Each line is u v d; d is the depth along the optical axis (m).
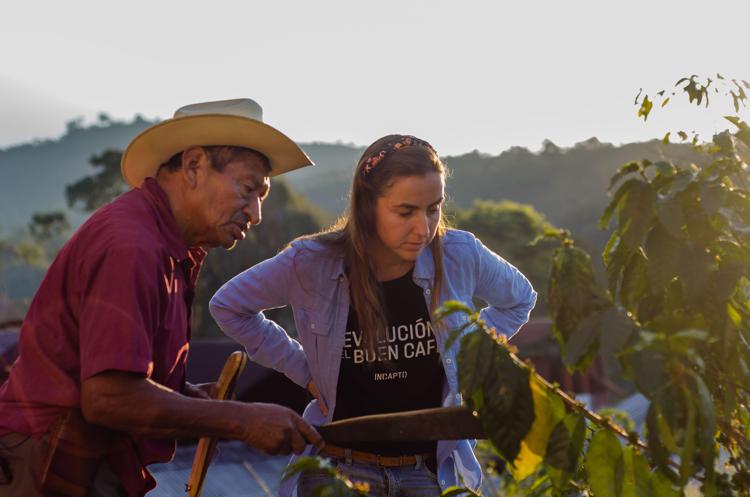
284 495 2.87
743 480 1.69
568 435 1.62
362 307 2.78
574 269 1.63
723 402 1.76
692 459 1.52
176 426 2.08
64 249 2.20
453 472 2.83
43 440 2.17
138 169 2.51
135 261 2.11
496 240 40.84
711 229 1.71
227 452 7.37
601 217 1.77
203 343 11.12
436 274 2.82
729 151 1.77
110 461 2.25
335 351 2.85
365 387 2.87
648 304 1.78
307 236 2.94
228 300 2.97
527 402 1.59
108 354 2.03
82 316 2.11
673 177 1.72
